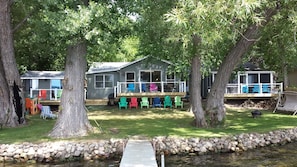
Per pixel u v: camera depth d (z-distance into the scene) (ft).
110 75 89.35
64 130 38.52
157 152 35.47
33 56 92.73
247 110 68.44
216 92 44.91
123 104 74.23
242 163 31.89
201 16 20.11
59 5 33.86
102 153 34.73
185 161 33.09
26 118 53.06
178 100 75.15
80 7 32.81
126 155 29.89
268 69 84.64
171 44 57.16
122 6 38.93
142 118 55.98
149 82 82.89
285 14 33.32
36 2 45.06
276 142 39.78
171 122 50.39
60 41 36.88
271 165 30.86
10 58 47.80
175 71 79.30
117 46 41.81
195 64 44.78
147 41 59.62
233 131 41.37
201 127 44.73
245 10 18.53
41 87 86.02
